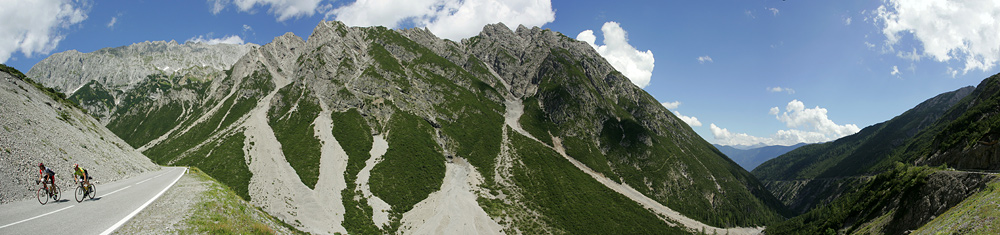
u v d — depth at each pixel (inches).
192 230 926.4
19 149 1470.2
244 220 1213.1
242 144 7495.1
